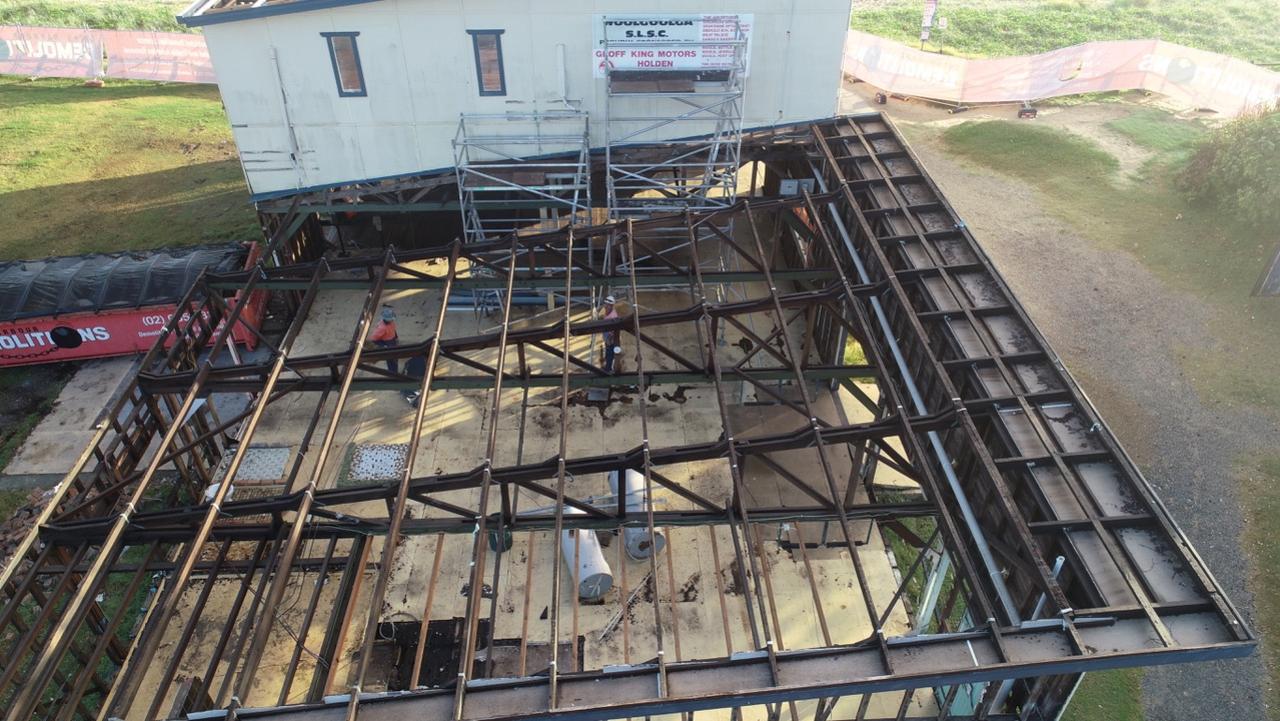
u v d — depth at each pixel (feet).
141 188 95.55
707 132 66.85
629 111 65.26
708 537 50.80
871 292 47.67
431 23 59.98
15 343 64.80
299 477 55.83
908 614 46.55
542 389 63.67
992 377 40.19
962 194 88.12
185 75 123.03
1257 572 48.80
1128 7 140.05
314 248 79.15
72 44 121.19
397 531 34.14
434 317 72.43
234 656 34.32
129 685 31.07
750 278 56.34
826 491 53.11
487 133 65.36
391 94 62.90
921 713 41.29
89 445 41.81
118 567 42.70
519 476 36.81
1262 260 72.59
